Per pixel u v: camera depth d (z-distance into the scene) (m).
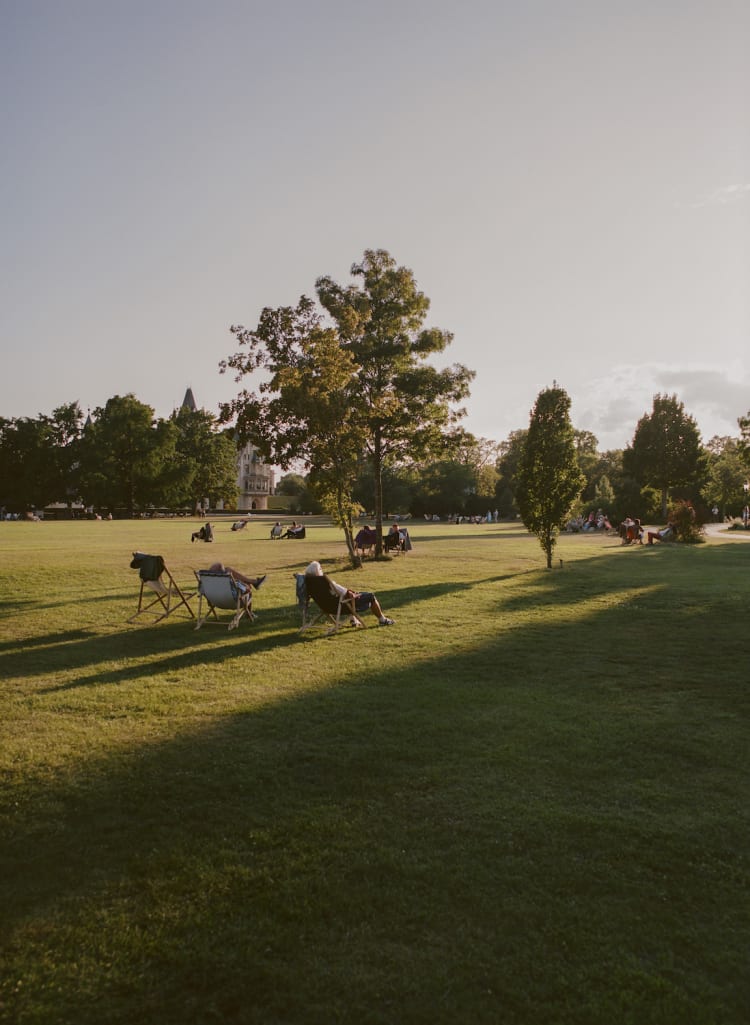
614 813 4.35
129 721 6.27
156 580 11.88
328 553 26.92
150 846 3.97
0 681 7.77
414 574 19.30
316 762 5.25
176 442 100.88
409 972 2.90
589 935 3.13
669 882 3.56
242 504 155.38
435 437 25.17
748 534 44.03
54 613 12.64
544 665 8.43
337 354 19.73
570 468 20.22
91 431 93.62
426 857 3.80
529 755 5.36
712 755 5.34
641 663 8.52
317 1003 2.73
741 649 9.27
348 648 9.54
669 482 57.56
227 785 4.82
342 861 3.77
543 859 3.78
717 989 2.79
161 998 2.77
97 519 84.12
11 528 50.75
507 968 2.92
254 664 8.59
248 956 3.01
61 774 5.02
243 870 3.68
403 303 24.64
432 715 6.39
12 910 3.36
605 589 15.53
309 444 20.41
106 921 3.26
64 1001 2.75
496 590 15.61
